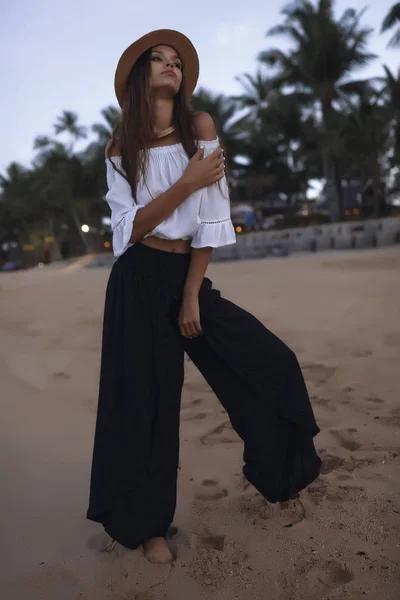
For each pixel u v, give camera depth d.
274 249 24.09
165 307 1.73
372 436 2.54
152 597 1.55
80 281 12.62
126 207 1.73
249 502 2.02
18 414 3.04
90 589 1.60
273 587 1.56
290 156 44.97
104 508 1.66
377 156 31.42
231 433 2.69
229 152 42.81
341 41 31.72
